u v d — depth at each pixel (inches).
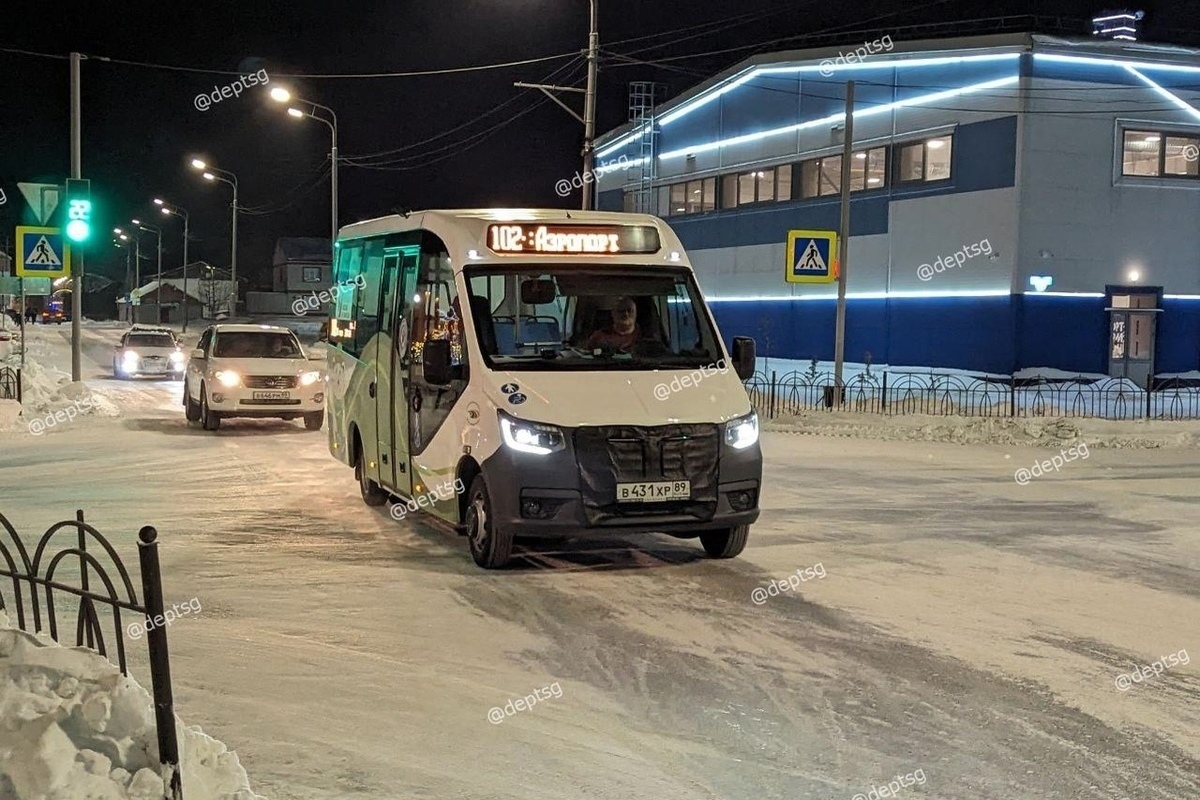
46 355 1756.9
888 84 1318.9
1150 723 229.8
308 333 2418.8
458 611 308.0
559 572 355.6
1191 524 461.7
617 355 366.6
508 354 360.2
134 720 176.9
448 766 203.0
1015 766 206.8
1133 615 313.0
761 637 287.3
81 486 528.7
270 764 201.6
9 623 240.8
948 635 290.8
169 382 1309.1
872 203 1353.3
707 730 222.8
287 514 456.4
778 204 1525.6
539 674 255.9
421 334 404.2
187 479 554.3
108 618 298.8
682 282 387.9
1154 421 855.7
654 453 339.3
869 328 1360.7
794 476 598.5
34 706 179.3
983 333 1192.2
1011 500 522.0
